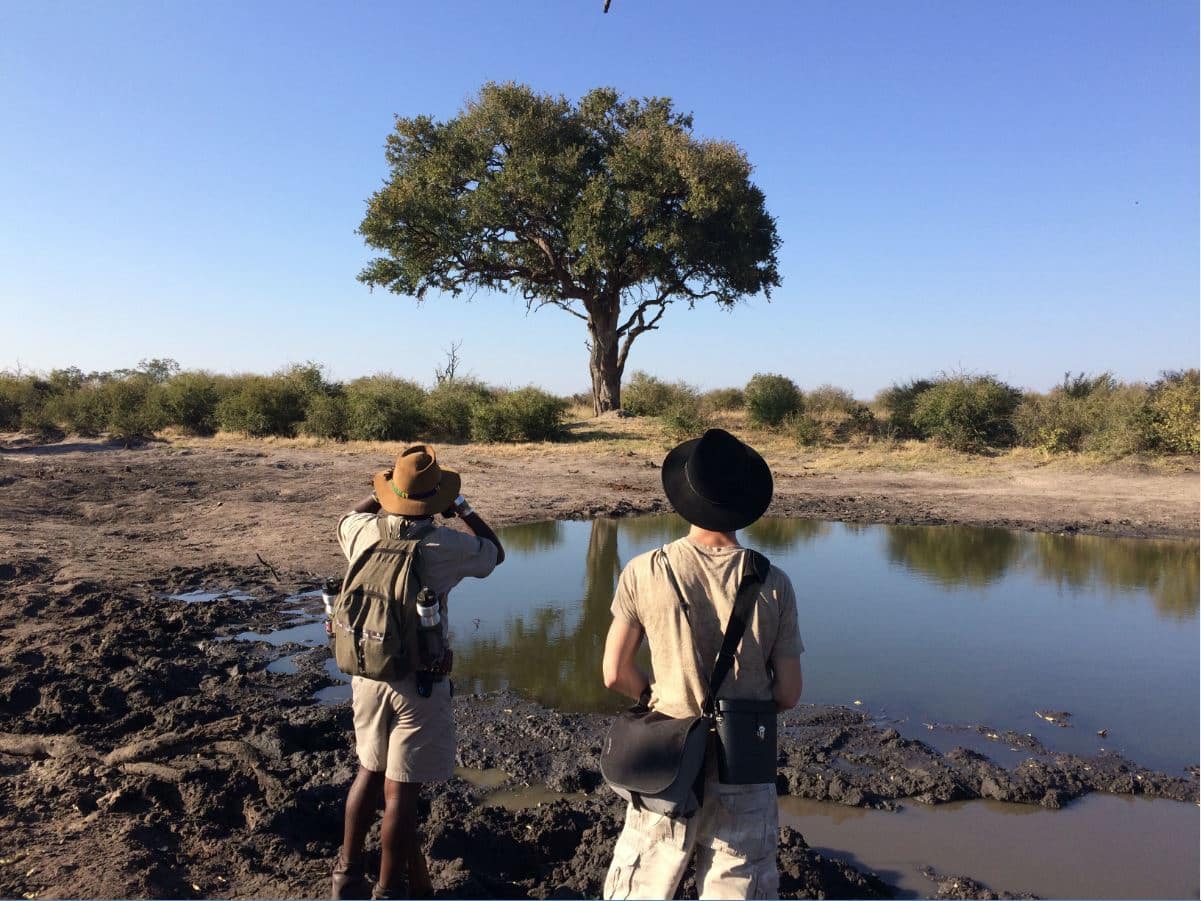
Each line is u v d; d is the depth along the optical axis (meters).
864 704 6.62
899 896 4.08
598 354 35.66
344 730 5.90
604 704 6.58
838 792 5.12
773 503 17.78
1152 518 15.85
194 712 6.02
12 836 4.13
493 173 32.22
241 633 8.33
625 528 15.22
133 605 8.95
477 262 33.28
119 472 21.09
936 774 5.33
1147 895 4.08
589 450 27.42
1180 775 5.43
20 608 8.58
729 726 2.53
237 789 4.65
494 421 29.73
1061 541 13.99
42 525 14.05
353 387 34.00
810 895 3.96
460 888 3.74
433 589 3.29
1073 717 6.36
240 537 13.30
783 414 30.19
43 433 31.11
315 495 17.75
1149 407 22.56
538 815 4.63
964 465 23.00
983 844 4.59
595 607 9.55
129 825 4.28
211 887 3.79
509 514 16.12
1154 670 7.43
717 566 2.63
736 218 30.20
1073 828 4.78
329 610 3.52
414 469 3.37
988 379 25.95
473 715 6.32
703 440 2.71
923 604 9.73
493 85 32.22
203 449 27.12
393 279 33.31
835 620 9.03
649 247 30.98
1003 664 7.56
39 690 6.36
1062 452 23.50
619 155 30.28
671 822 2.54
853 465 23.59
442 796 4.92
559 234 32.34
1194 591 10.44
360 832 3.41
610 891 2.61
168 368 41.22
